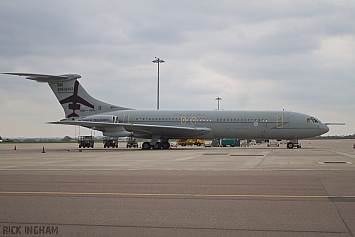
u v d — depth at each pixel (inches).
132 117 1838.1
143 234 275.1
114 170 738.2
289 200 400.2
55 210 352.2
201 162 946.7
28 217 325.1
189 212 343.9
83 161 999.0
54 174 660.1
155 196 426.9
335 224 300.7
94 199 408.2
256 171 708.7
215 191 461.4
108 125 1712.6
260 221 310.5
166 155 1283.2
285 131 1780.3
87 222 308.3
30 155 1341.0
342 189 473.4
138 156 1226.6
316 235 272.1
